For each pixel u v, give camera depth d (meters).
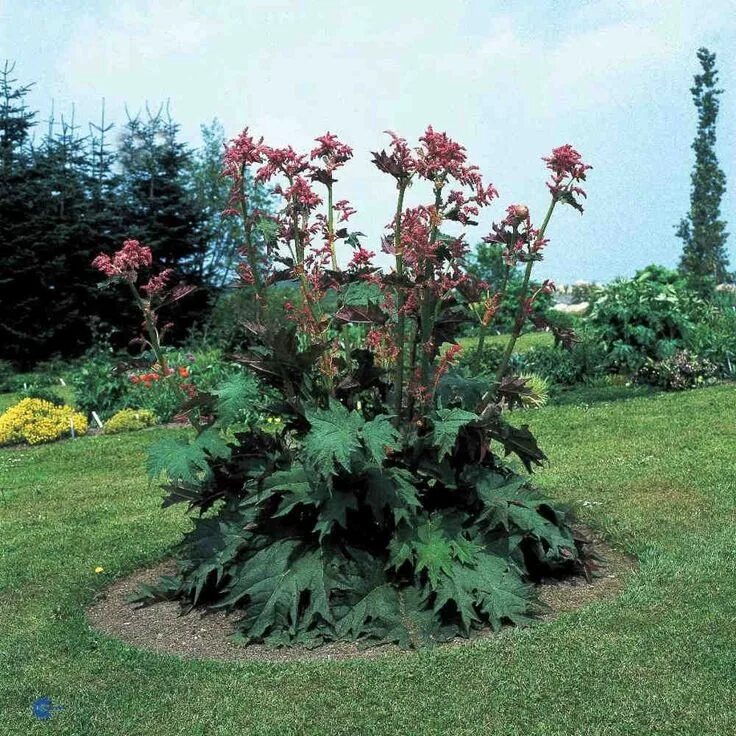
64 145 37.75
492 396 5.52
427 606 5.24
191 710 4.36
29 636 5.48
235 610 5.61
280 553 5.29
